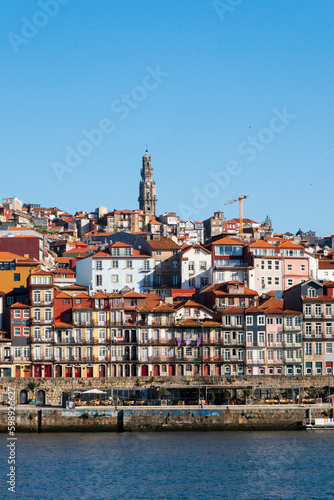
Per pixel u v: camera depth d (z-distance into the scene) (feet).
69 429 538.88
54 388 577.02
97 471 447.01
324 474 442.09
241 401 572.10
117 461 466.29
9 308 644.27
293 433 537.24
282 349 629.51
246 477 437.17
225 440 516.32
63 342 617.21
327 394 589.32
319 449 491.72
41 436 529.86
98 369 618.03
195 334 624.59
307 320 635.25
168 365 620.49
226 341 626.64
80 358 616.80
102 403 556.51
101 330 622.54
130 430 538.06
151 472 444.96
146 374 618.85
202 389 588.09
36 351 615.98
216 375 609.42
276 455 478.59
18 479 433.07
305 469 450.71
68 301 629.10
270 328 630.33
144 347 620.90
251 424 543.80
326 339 634.43
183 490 416.67
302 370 630.33
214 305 650.84
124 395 577.43
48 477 436.35
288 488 420.77
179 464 460.96
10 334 621.72
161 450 490.08
